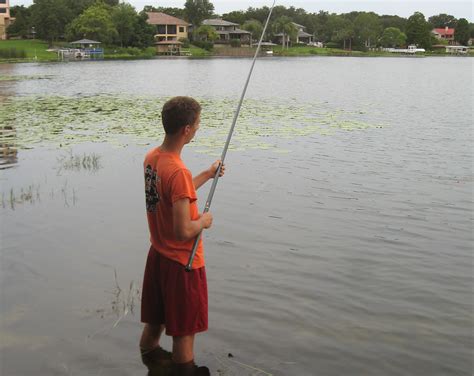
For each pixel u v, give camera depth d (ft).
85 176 26.35
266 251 17.31
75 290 14.48
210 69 160.76
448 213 21.38
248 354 11.61
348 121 46.60
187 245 10.49
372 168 28.81
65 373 10.95
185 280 10.52
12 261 16.24
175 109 10.23
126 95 72.79
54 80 106.63
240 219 20.34
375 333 12.49
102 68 163.02
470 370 11.14
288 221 20.20
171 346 11.96
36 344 11.94
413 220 20.49
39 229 18.93
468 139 37.86
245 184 25.22
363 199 23.13
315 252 17.28
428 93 79.61
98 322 12.88
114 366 11.20
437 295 14.43
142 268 15.89
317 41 426.51
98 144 34.58
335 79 115.96
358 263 16.48
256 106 58.49
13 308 13.50
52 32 272.92
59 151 32.30
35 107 55.88
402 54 385.09
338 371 11.09
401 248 17.70
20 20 291.99
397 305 13.85
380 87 92.27
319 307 13.69
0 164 28.81
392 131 41.19
